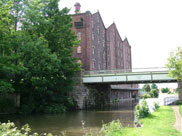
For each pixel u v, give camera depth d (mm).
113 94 52625
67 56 29203
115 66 58750
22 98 26922
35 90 26438
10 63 21875
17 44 22391
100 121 17891
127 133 10008
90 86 35719
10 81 24359
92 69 43438
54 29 28453
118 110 28828
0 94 24609
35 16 25172
